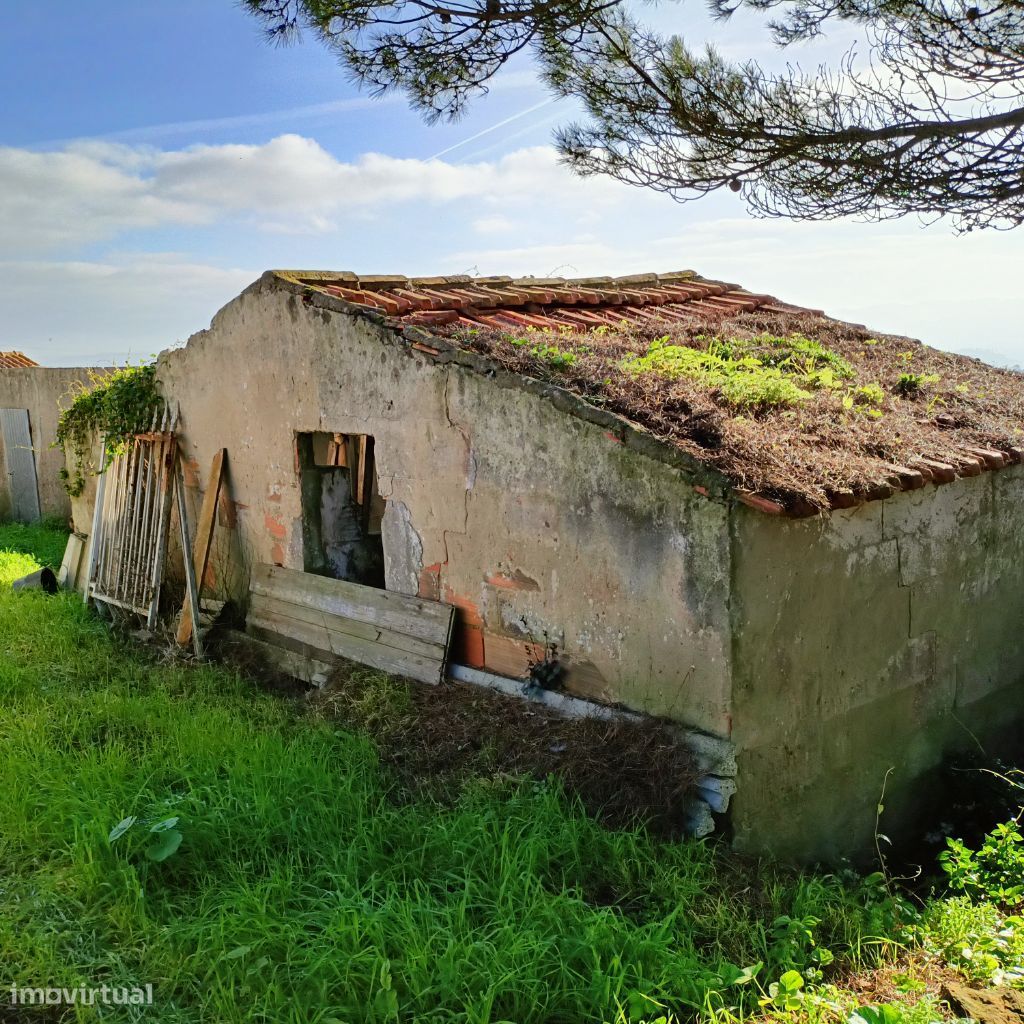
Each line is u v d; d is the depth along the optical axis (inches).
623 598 201.6
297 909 159.9
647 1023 134.5
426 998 136.4
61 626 339.9
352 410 267.3
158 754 217.8
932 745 242.2
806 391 249.3
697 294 390.6
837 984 149.8
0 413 646.5
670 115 215.0
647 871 172.2
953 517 240.2
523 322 288.8
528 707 220.4
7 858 174.1
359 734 231.6
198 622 317.1
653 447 187.9
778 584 190.4
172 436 343.0
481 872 170.2
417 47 216.4
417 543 254.2
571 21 208.1
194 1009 136.8
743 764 186.7
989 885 191.9
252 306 299.7
